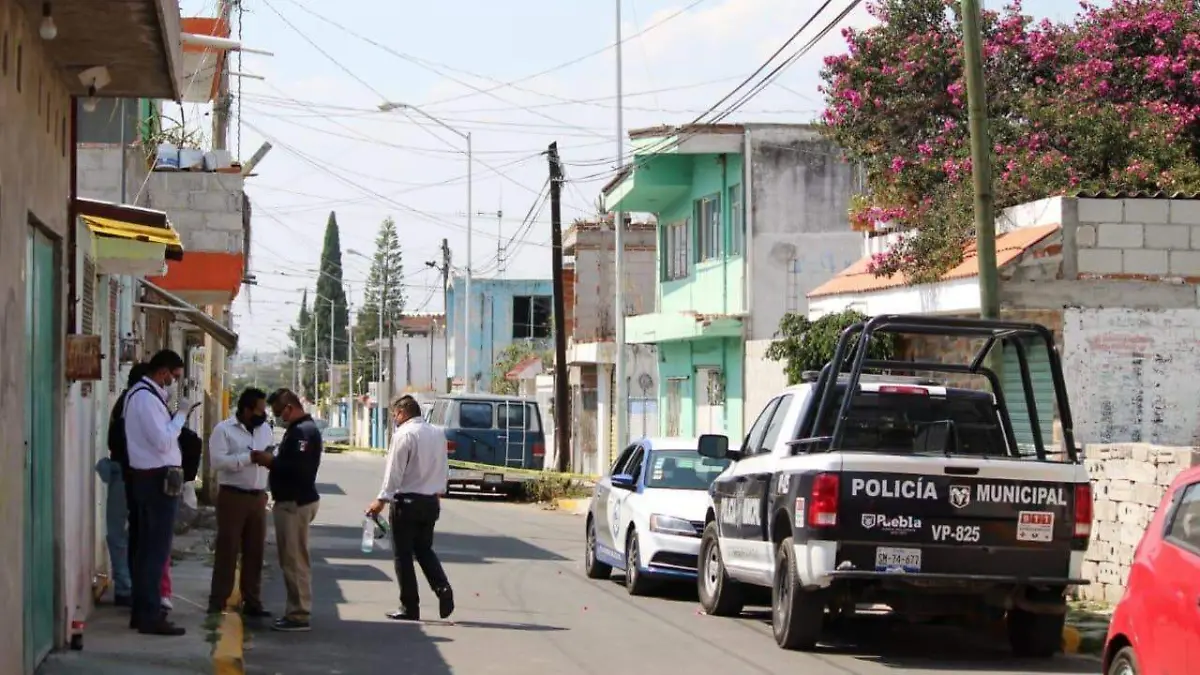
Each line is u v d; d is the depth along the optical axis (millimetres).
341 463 70000
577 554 25875
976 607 13875
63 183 12430
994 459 13516
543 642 14992
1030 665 13844
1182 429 20891
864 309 26172
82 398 14180
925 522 13430
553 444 56531
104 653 12453
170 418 13797
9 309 9852
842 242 35562
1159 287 21578
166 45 11281
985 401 15406
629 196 40000
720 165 36969
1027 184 24562
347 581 20359
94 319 15547
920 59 27812
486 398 43094
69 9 10477
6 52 9703
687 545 18734
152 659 12305
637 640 15250
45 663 11750
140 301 23203
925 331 14570
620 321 39375
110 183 21906
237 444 15352
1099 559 17719
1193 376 20984
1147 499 16578
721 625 16609
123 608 15406
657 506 19172
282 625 15477
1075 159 25094
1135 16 27016
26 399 10734
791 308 35438
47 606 12031
